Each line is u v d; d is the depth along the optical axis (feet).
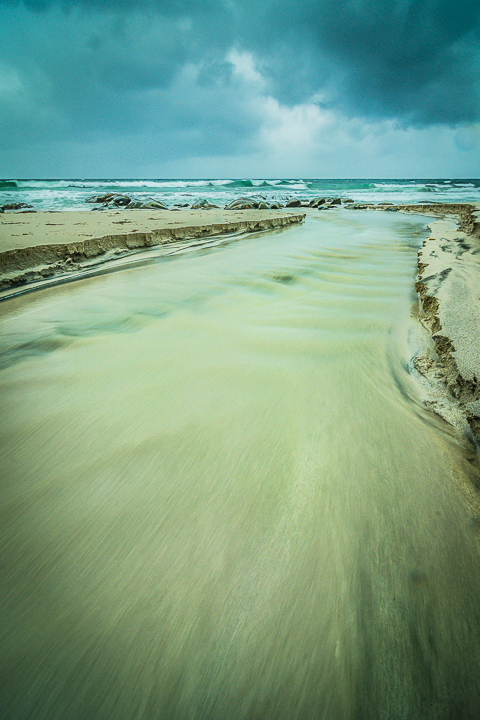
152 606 2.99
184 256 19.34
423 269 14.05
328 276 14.89
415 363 7.27
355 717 2.37
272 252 20.65
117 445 4.94
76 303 11.50
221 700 2.47
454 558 3.33
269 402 5.90
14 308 11.02
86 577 3.23
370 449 4.76
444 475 4.30
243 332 8.98
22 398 6.11
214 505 3.96
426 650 2.67
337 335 8.74
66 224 25.23
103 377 6.82
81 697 2.47
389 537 3.54
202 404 5.88
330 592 3.08
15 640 2.75
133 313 10.52
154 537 3.60
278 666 2.62
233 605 3.00
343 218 45.96
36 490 4.18
